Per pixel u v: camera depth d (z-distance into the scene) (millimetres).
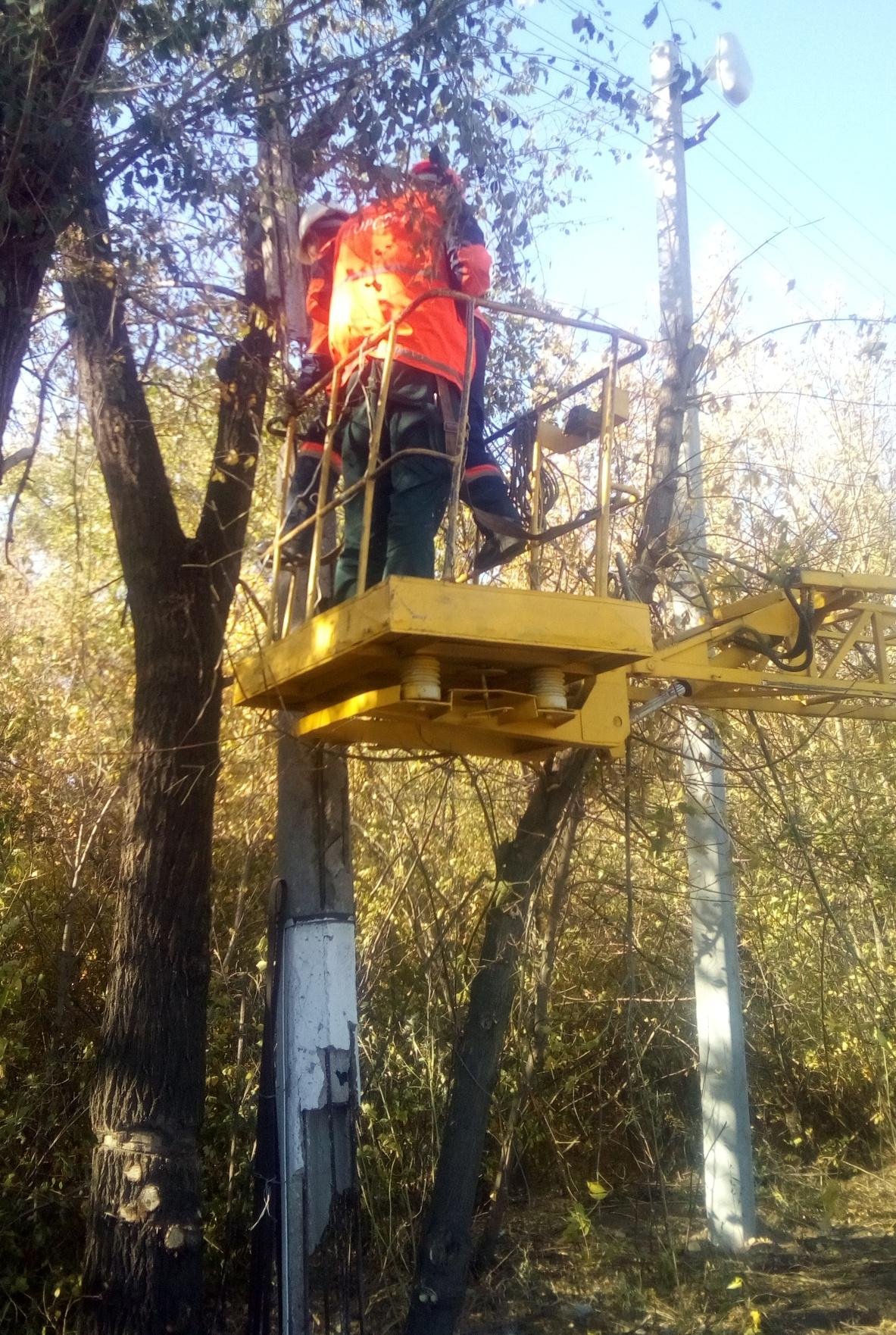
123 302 5887
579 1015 9148
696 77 7160
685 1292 7469
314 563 4582
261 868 8383
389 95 5730
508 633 3750
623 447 7969
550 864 7398
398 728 4906
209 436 7891
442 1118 7633
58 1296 6398
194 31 5199
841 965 9938
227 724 7996
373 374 4395
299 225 5605
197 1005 5680
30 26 4961
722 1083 8383
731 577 6629
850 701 6238
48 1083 6980
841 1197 9117
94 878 7840
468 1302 7363
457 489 3922
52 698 8648
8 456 6730
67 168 5445
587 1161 9430
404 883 7805
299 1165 5250
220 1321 6723
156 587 5965
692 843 8297
